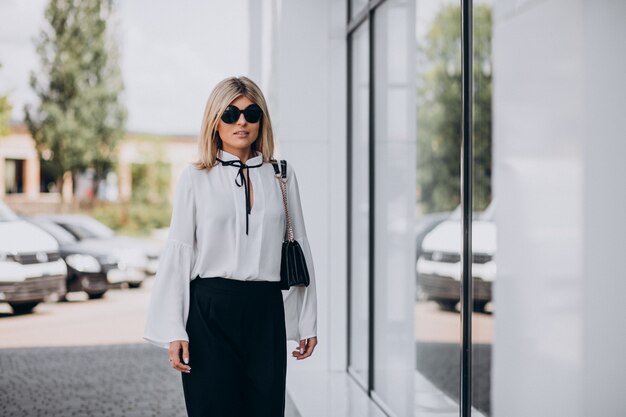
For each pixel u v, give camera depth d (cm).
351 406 535
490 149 352
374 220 564
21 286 1152
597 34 256
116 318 1218
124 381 742
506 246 335
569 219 276
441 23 439
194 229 321
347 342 640
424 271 463
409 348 487
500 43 339
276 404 321
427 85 461
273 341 321
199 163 324
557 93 283
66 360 859
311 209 638
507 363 336
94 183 2409
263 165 332
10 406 638
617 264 245
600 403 257
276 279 326
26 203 2322
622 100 240
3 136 2303
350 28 625
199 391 313
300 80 638
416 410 473
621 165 242
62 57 2334
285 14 637
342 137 639
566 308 279
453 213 422
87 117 2352
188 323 317
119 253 1362
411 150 486
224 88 325
